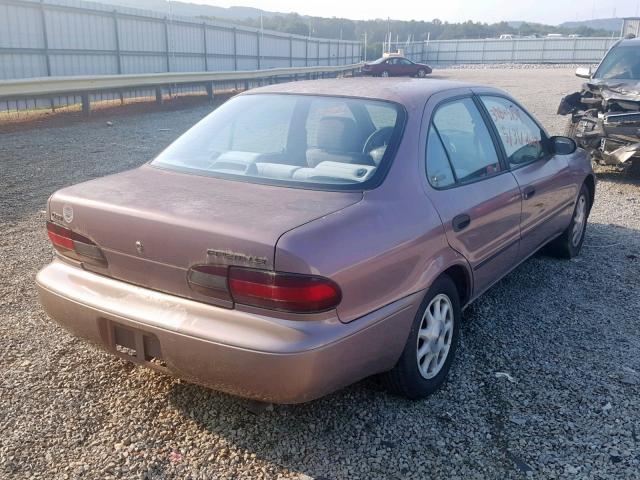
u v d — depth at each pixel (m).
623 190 8.48
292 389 2.45
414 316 2.99
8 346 3.71
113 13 20.83
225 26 28.41
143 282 2.75
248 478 2.62
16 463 2.68
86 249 2.91
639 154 8.45
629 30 32.62
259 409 3.11
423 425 3.01
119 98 20.88
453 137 3.58
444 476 2.65
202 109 19.59
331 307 2.49
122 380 3.36
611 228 6.57
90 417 3.03
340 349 2.53
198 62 26.75
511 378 3.46
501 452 2.81
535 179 4.33
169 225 2.59
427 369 3.23
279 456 2.77
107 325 2.85
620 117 8.51
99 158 10.19
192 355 2.55
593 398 3.25
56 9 18.23
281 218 2.59
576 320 4.25
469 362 3.64
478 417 3.08
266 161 3.24
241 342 2.44
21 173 8.94
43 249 5.54
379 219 2.79
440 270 3.14
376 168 3.05
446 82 3.98
